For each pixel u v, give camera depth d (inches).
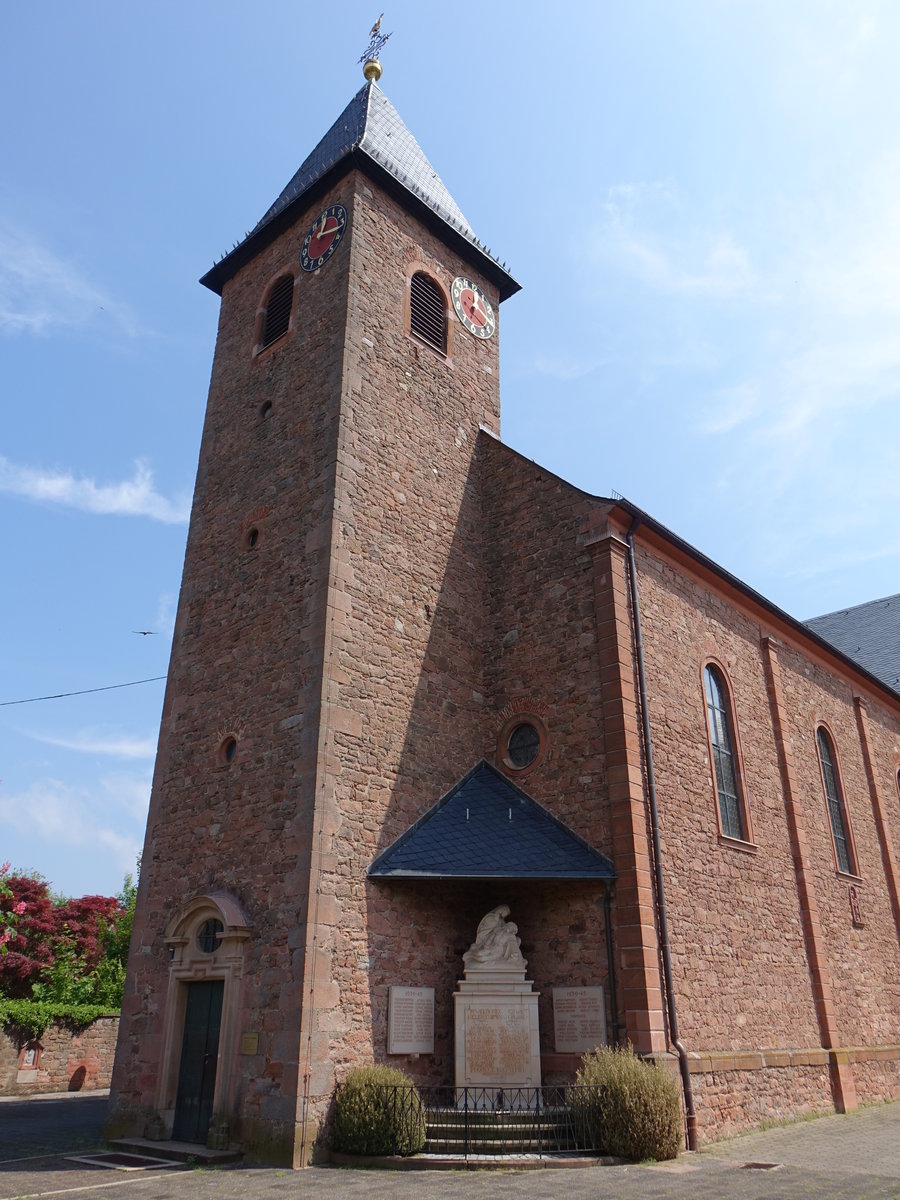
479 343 820.0
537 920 560.4
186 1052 546.6
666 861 568.7
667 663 645.9
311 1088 462.9
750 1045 593.6
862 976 790.5
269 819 543.2
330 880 509.4
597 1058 485.7
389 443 668.7
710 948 584.4
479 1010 521.7
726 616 755.4
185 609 699.4
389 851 549.6
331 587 577.3
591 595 622.8
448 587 668.7
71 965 1236.5
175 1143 517.7
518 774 613.9
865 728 975.6
